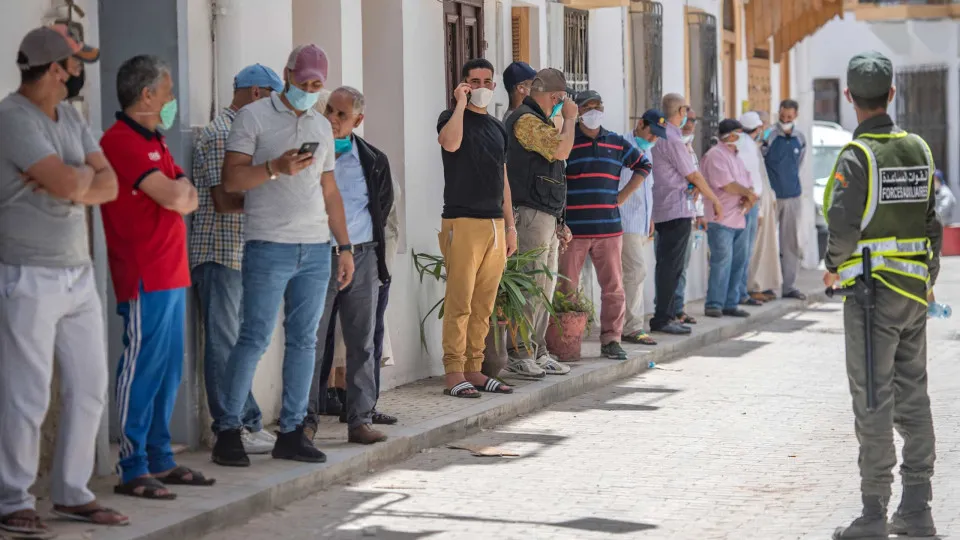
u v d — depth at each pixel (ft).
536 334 45.91
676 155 55.98
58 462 26.32
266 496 29.66
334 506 30.32
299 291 31.73
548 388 43.68
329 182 32.45
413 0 44.06
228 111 32.76
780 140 72.08
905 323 27.20
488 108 50.39
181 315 29.07
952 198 111.65
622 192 51.44
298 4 40.19
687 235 56.70
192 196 28.22
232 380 31.40
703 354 55.31
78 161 25.52
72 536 25.48
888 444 27.09
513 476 33.40
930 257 27.73
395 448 35.09
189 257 32.60
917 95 132.46
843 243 27.30
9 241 24.94
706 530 28.25
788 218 72.33
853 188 27.12
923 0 131.54
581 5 58.54
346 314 34.58
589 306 50.65
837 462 34.83
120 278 28.12
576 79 58.54
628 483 32.60
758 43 78.43
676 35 66.49
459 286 41.09
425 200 45.09
